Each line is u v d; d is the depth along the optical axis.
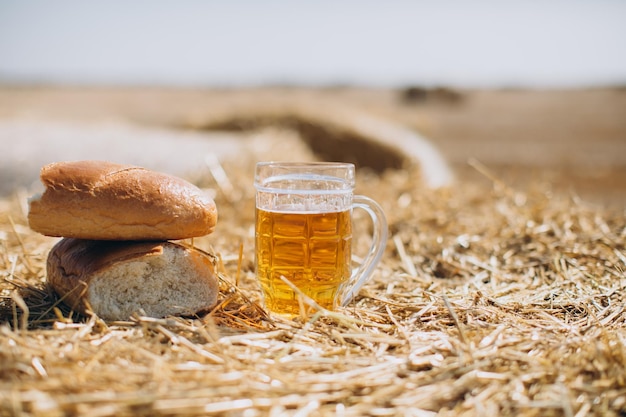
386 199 1.21
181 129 2.28
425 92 7.85
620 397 0.44
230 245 0.87
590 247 0.85
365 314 0.61
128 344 0.49
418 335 0.55
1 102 6.51
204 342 0.52
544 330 0.56
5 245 0.81
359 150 2.10
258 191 0.60
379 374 0.47
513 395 0.44
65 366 0.45
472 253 0.86
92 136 1.63
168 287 0.58
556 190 2.23
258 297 0.66
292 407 0.42
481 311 0.61
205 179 1.26
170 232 0.58
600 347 0.50
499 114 6.81
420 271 0.81
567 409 0.42
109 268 0.56
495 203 1.14
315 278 0.58
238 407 0.41
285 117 2.19
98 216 0.56
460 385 0.45
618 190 2.26
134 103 7.45
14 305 0.58
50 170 0.57
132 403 0.40
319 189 0.59
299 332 0.54
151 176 0.58
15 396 0.39
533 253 0.84
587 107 7.50
